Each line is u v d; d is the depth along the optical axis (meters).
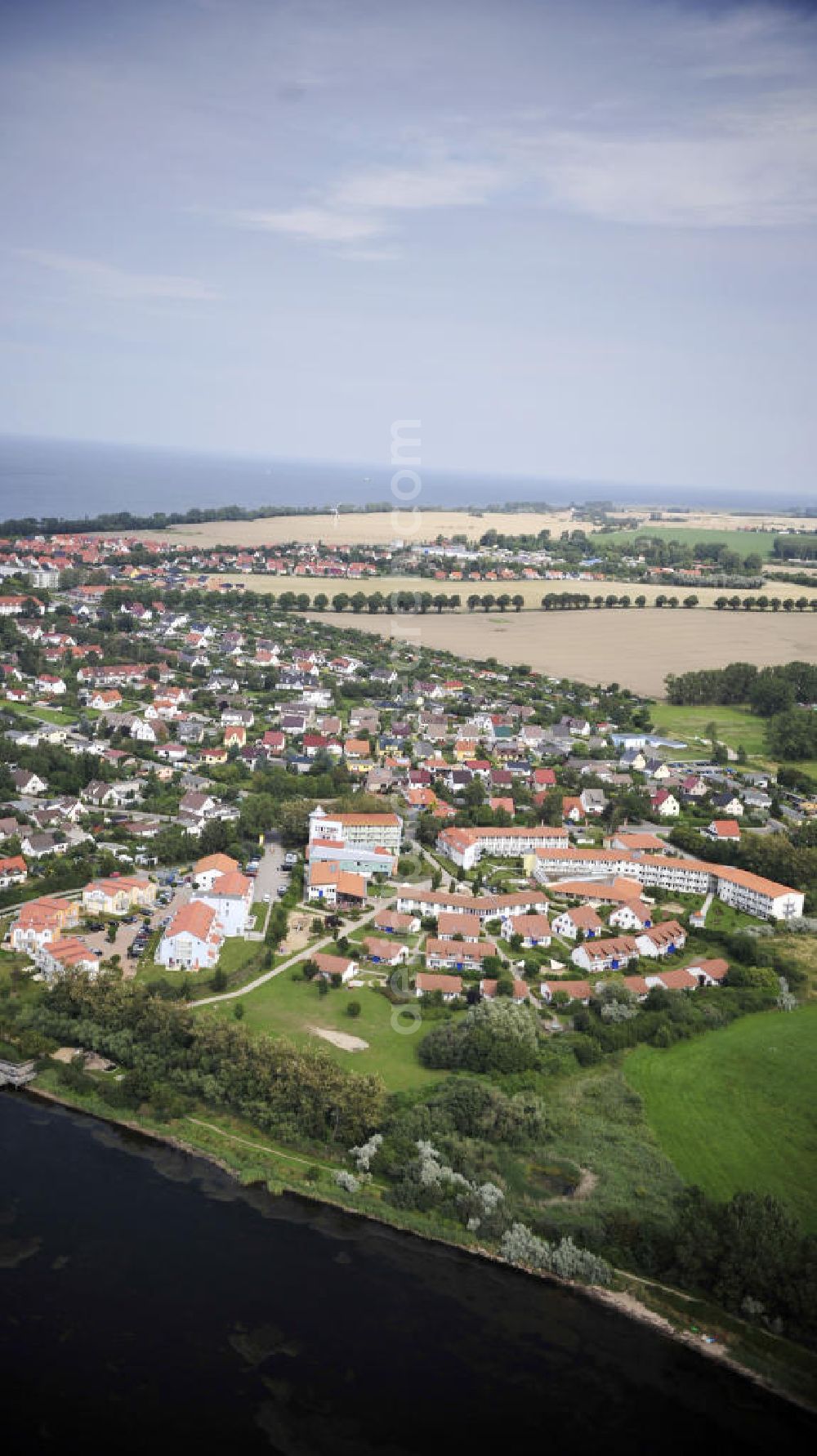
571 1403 117.12
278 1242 137.38
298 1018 182.50
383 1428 112.56
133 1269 131.12
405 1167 147.12
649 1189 145.12
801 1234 135.12
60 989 179.38
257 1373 118.12
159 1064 165.50
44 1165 148.88
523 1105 157.75
